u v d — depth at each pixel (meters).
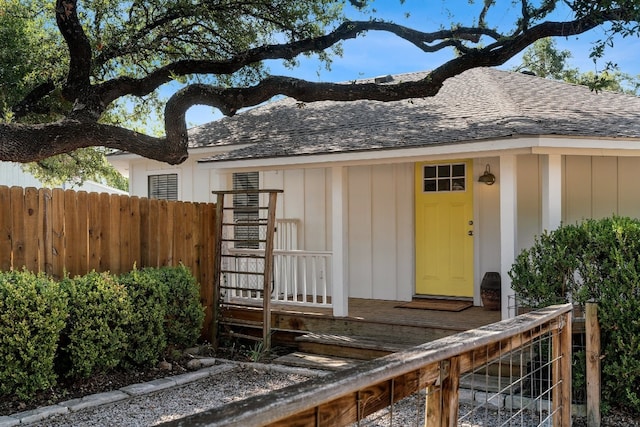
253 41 8.85
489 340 2.44
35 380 5.11
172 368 6.55
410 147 6.90
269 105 12.98
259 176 10.69
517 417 4.86
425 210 9.20
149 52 9.34
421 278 9.23
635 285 4.86
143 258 6.99
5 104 8.10
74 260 6.14
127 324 6.05
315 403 1.43
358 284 9.74
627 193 7.96
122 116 11.78
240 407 1.26
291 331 7.93
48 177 14.16
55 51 9.18
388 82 11.68
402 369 1.79
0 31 8.16
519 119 7.04
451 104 9.26
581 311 5.25
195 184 11.24
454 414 2.20
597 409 4.70
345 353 7.03
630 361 4.80
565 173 8.11
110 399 5.35
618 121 7.23
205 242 7.94
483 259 8.63
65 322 5.43
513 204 6.46
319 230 10.11
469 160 8.79
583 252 5.20
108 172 15.05
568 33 5.85
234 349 7.75
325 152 7.59
